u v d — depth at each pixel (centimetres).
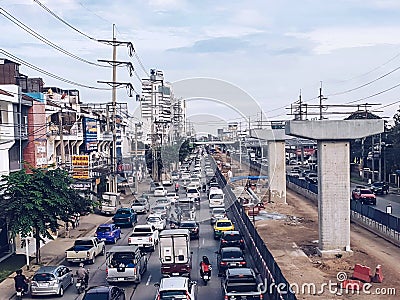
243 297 2058
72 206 3212
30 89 5247
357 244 3600
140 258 2738
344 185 3222
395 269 2923
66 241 3984
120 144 6875
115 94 5078
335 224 3231
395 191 6944
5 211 2964
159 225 3631
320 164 3228
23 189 3016
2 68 4672
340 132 3128
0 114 3781
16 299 2462
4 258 3366
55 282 2456
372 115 5266
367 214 4322
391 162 7794
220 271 2711
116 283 2641
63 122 5212
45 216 3038
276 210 5219
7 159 3750
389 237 3762
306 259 3184
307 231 4169
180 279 2138
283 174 5475
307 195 6412
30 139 4188
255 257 2897
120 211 4631
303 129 3131
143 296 2411
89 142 5900
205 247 3447
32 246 3562
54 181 3117
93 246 3259
